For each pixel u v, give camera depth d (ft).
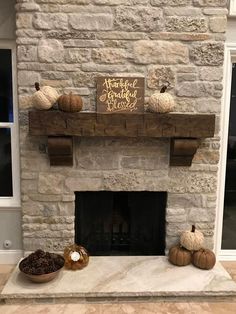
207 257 9.21
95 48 9.00
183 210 9.86
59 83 9.09
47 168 9.48
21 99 9.10
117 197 10.41
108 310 8.11
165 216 9.98
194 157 9.59
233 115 10.36
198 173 9.69
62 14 8.82
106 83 9.05
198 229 9.97
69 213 9.73
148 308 8.23
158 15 8.92
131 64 9.11
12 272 9.43
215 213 9.96
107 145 9.44
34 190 9.57
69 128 8.73
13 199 10.19
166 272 9.14
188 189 9.75
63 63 9.02
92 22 8.88
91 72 9.08
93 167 9.53
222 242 10.89
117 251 10.52
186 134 8.93
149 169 9.61
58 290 8.25
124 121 8.79
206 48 9.09
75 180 9.56
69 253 9.19
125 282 8.64
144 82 9.16
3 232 10.25
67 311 8.04
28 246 9.83
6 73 9.86
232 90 10.21
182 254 9.37
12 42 9.50
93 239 10.33
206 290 8.42
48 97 8.62
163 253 10.28
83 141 9.38
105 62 9.07
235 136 10.49
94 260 9.72
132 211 10.25
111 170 9.57
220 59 9.16
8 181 10.36
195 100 9.33
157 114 8.82
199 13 8.96
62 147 8.94
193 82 9.25
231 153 10.58
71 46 8.96
